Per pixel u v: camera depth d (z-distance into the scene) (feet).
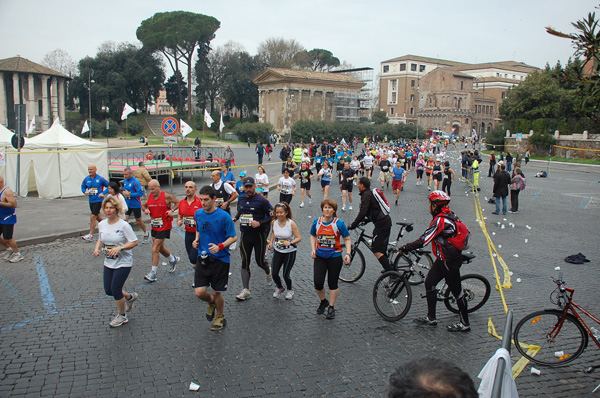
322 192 74.13
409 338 20.43
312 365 17.72
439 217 20.88
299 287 27.45
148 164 86.33
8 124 217.77
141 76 254.68
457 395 4.78
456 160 161.58
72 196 62.03
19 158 61.67
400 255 26.08
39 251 34.50
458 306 21.27
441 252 20.94
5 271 29.35
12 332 20.31
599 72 19.12
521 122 208.03
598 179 105.19
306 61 351.67
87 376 16.62
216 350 18.86
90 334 20.24
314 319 22.45
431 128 351.67
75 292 25.57
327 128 247.70
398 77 400.47
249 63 303.27
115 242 20.70
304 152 95.14
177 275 29.40
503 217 54.03
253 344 19.48
